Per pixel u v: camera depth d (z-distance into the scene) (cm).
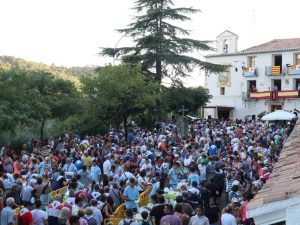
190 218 1112
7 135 2950
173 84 4300
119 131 3547
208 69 4244
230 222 1084
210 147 2266
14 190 1336
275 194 480
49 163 1781
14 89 2812
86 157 1909
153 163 2062
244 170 1762
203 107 5672
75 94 3338
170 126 3784
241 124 3866
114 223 1284
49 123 3625
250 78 6031
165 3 4250
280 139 2503
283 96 5641
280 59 5888
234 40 6325
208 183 1628
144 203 1551
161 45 4109
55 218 1174
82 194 1234
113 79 3422
